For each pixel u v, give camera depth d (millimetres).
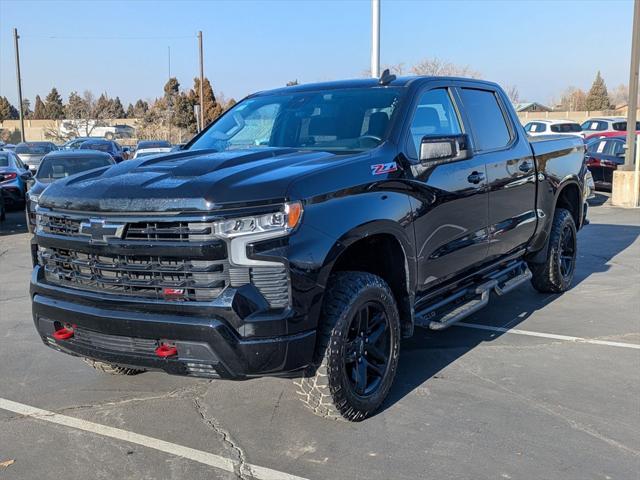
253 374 3395
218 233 3316
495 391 4488
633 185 15125
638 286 7465
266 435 3869
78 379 4855
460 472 3404
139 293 3529
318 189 3568
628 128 15359
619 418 4035
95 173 4156
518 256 6172
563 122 25547
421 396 4406
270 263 3348
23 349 5574
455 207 4758
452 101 5148
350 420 3939
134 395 4527
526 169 5906
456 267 4926
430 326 4473
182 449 3715
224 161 3865
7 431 3973
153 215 3414
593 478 3324
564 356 5191
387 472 3418
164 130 52031
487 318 6305
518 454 3588
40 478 3410
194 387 4660
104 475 3438
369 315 4031
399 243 4148
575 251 7293
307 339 3479
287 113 4977
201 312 3340
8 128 71562
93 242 3592
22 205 15609
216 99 65938
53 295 3879
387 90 4777
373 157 4070
